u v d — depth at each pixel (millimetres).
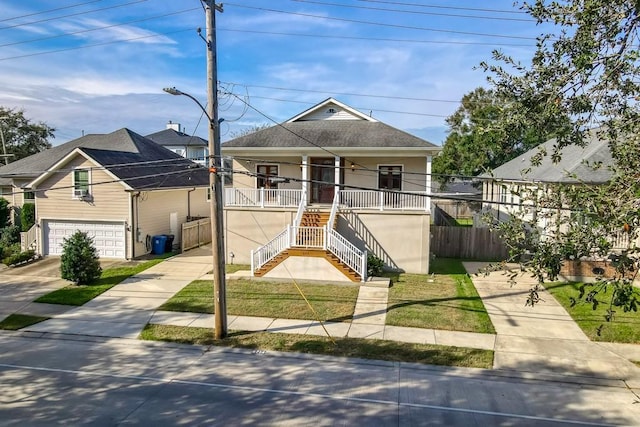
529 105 6418
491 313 14008
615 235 5480
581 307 14430
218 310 12094
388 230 19609
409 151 20047
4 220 25922
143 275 18547
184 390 9156
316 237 18266
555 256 5586
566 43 6035
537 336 12180
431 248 23047
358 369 10273
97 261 17703
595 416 8227
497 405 8625
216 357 10961
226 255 20875
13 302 15180
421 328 12797
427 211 19422
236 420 7926
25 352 11273
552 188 6180
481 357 10875
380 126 22328
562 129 6461
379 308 14461
